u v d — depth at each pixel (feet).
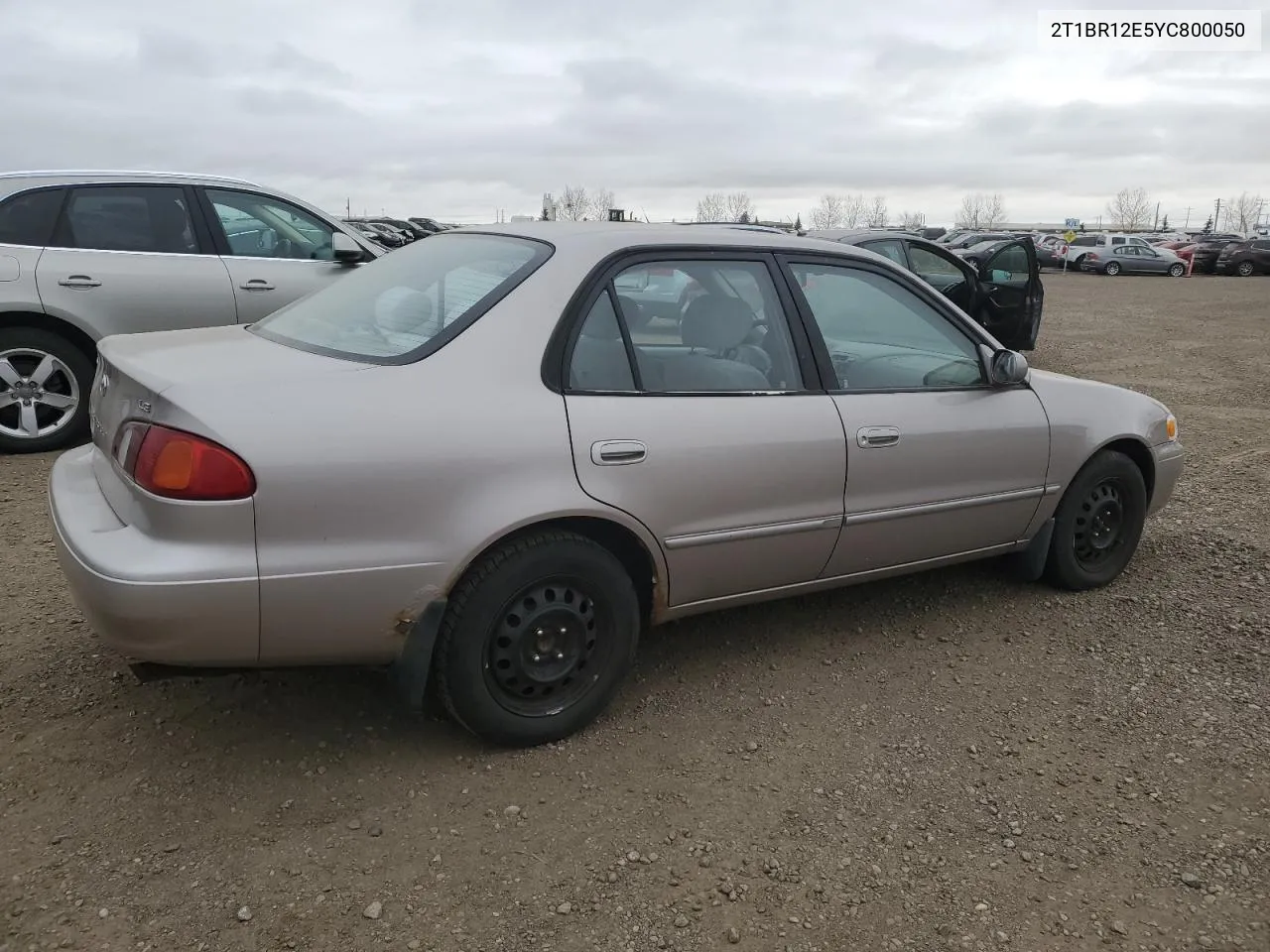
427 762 9.66
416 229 123.65
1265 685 11.82
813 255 11.77
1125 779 9.84
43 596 12.98
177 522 8.01
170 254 20.70
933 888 8.20
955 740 10.48
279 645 8.50
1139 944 7.64
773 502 10.80
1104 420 13.93
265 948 7.23
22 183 19.71
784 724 10.69
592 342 9.91
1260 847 8.85
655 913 7.79
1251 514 18.43
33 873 7.84
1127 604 14.19
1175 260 119.55
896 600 14.16
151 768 9.32
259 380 8.62
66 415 20.20
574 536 9.61
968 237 118.73
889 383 12.05
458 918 7.62
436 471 8.72
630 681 11.51
